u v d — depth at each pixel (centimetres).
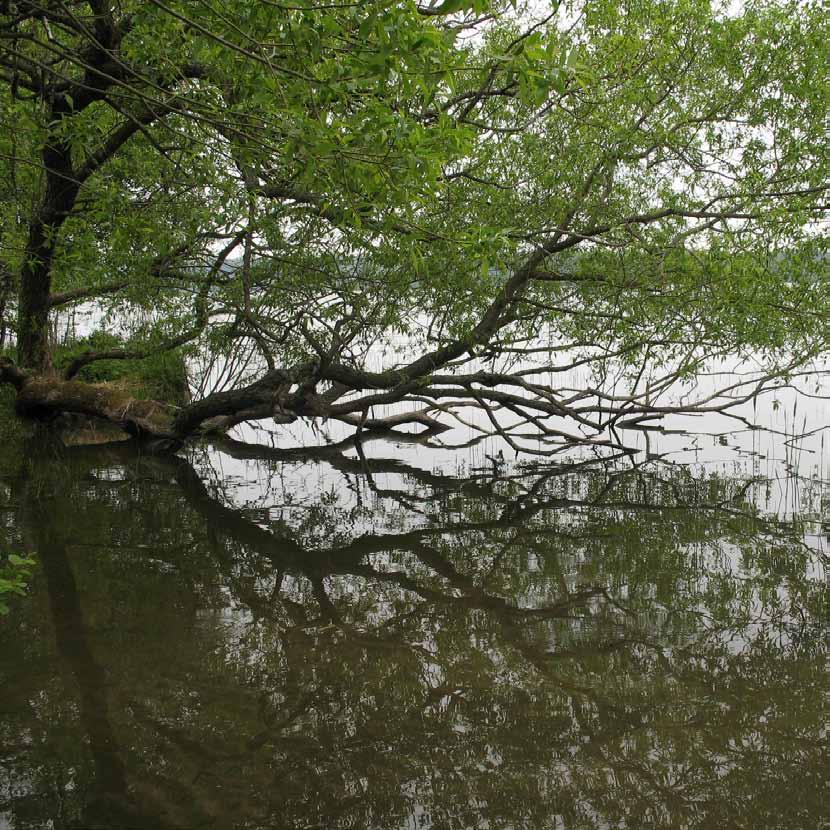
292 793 364
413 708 450
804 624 568
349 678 488
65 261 948
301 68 366
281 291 1005
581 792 367
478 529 841
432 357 1088
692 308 942
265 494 1009
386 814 346
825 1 850
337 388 1401
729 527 834
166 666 500
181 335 1167
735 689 471
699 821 345
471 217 905
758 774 384
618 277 958
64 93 813
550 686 478
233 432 1528
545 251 888
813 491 991
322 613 599
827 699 458
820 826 341
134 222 820
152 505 934
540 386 1247
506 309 1091
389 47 322
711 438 1402
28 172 976
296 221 906
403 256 805
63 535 794
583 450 1329
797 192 852
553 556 745
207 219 780
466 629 568
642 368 1210
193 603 615
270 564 721
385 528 846
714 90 945
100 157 925
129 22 739
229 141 559
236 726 427
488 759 397
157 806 350
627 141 887
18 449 1280
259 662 508
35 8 528
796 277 866
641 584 661
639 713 444
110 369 1616
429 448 1366
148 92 733
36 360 1407
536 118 885
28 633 548
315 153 383
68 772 377
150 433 1306
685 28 895
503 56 380
